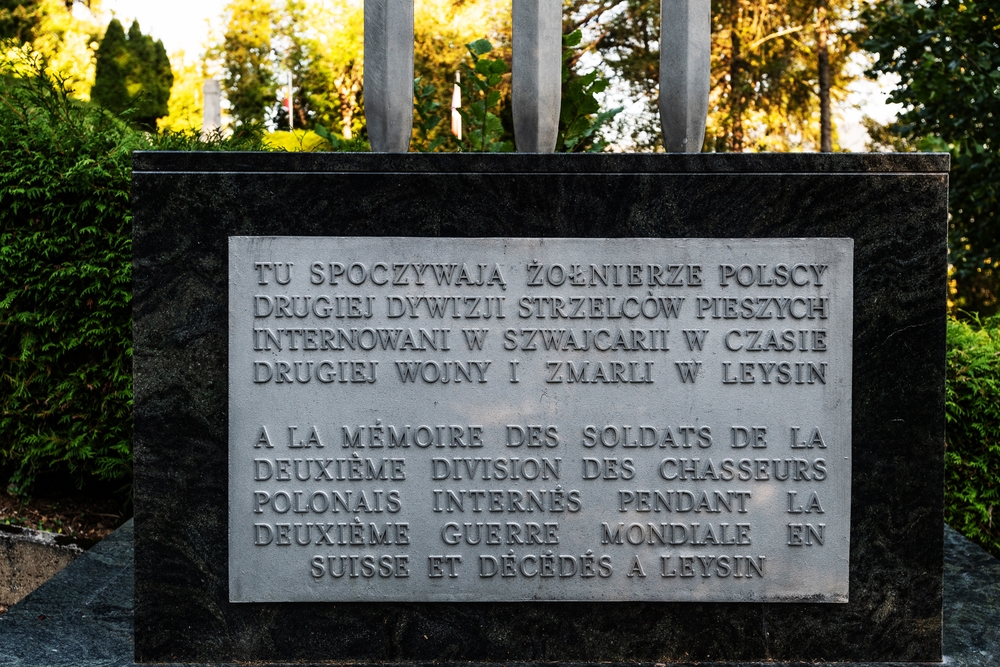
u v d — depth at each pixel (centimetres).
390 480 234
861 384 232
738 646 235
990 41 780
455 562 235
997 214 802
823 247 231
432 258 231
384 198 231
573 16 1622
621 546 235
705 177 231
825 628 235
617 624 235
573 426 234
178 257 230
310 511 233
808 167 230
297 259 231
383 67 248
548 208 231
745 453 234
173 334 231
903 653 235
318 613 234
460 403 233
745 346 232
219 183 229
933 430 233
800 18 1647
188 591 232
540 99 249
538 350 233
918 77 788
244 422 232
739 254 232
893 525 233
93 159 401
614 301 232
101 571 303
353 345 232
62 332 404
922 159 230
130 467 416
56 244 399
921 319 232
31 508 429
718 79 1669
